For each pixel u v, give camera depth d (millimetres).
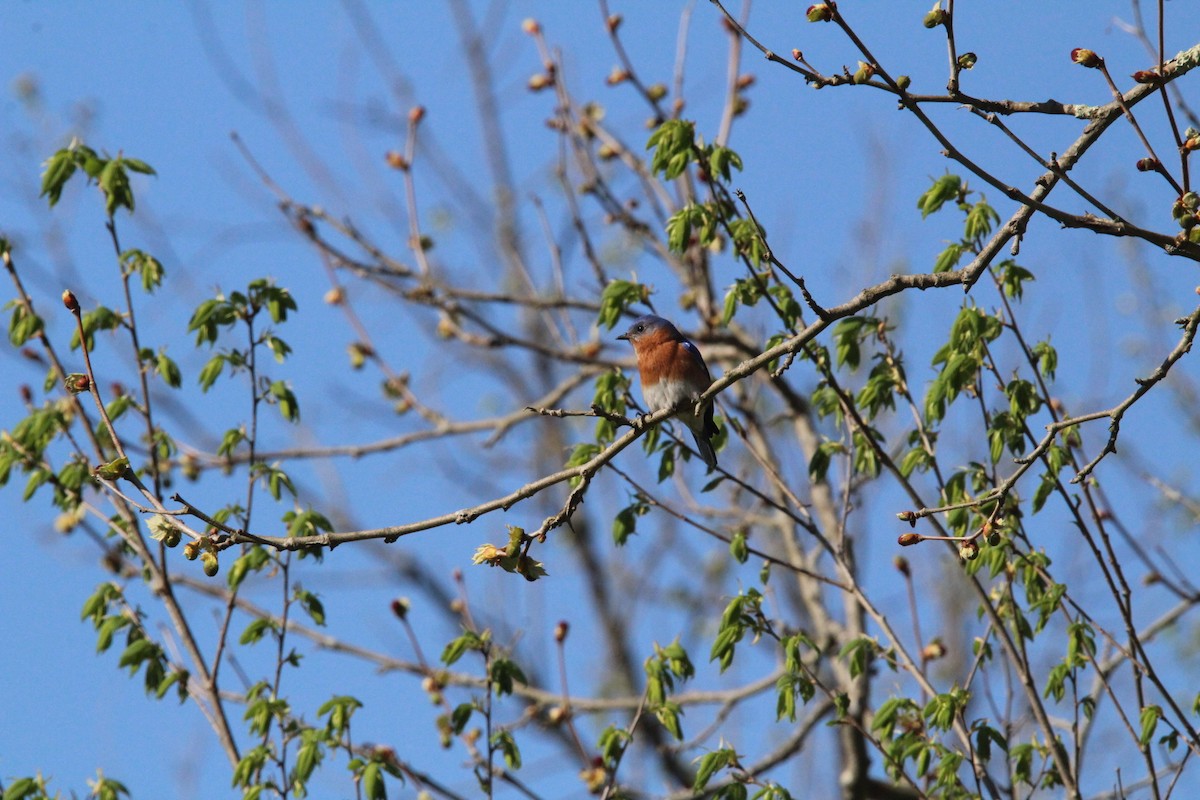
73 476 13180
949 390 11242
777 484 12555
